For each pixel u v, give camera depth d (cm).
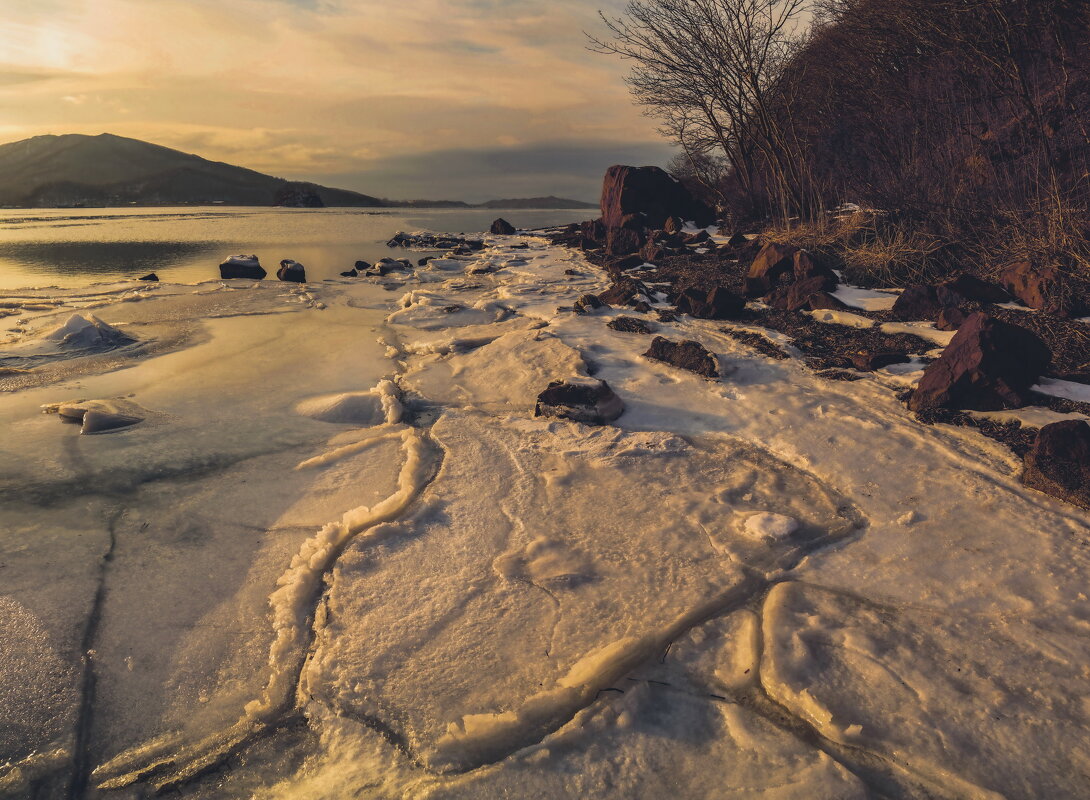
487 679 238
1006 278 658
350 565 306
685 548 315
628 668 241
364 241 1944
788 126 1311
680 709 224
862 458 394
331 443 446
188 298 955
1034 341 450
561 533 331
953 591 278
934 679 233
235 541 330
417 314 815
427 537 331
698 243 1261
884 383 506
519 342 630
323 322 804
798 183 1223
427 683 237
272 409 506
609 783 196
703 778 198
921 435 414
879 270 792
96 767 207
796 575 295
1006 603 270
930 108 984
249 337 727
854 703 224
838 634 255
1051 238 646
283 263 1155
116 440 445
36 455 420
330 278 1185
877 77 1209
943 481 362
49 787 200
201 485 385
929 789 195
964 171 852
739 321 705
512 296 913
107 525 341
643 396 509
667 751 207
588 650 250
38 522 342
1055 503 336
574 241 1551
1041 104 805
